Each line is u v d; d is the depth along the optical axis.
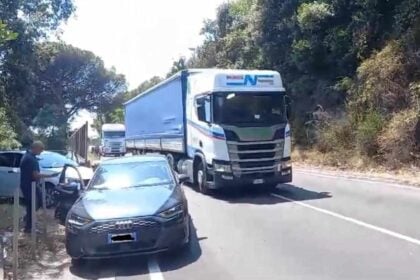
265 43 30.38
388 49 20.94
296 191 14.63
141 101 25.98
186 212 7.90
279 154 13.89
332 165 21.59
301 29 26.94
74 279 6.95
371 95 21.06
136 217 7.34
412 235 8.09
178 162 17.83
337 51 25.17
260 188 15.53
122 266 7.44
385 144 18.73
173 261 7.45
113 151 46.41
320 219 9.91
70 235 7.52
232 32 41.59
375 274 6.20
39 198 11.07
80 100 71.25
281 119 14.06
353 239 8.05
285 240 8.28
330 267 6.61
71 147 31.66
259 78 14.12
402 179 15.42
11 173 14.48
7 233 9.93
